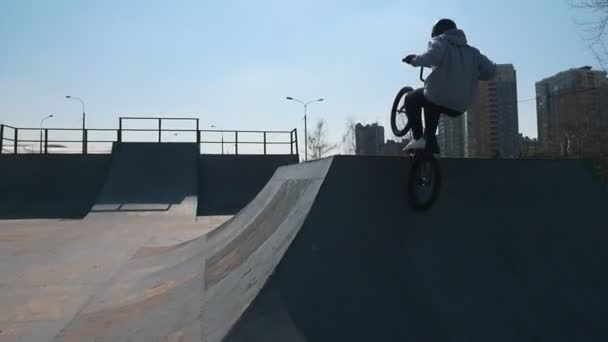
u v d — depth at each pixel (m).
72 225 15.67
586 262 4.93
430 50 4.64
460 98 4.70
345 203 4.98
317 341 3.74
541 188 5.59
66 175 22.59
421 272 4.54
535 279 4.63
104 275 8.34
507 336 4.01
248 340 3.74
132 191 21.23
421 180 5.04
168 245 10.81
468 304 4.27
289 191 6.22
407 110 5.14
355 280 4.32
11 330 5.55
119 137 25.17
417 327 3.98
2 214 18.98
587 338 4.10
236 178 23.77
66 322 5.82
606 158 24.70
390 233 4.86
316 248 4.54
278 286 4.16
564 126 31.84
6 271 8.69
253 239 6.10
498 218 5.20
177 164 23.67
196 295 5.38
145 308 5.67
